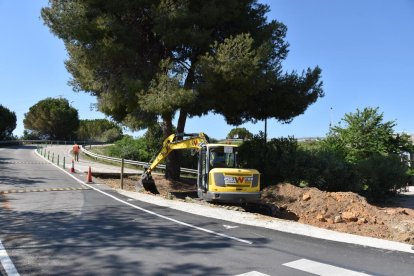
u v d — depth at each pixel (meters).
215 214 13.10
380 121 31.48
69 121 85.88
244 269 7.02
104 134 90.31
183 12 21.75
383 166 24.70
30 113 85.69
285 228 11.00
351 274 6.89
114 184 23.27
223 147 17.58
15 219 11.33
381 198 24.86
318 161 22.78
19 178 22.39
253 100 24.69
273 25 24.34
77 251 8.04
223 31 24.30
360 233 14.27
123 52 22.16
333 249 8.65
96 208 13.59
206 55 21.25
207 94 22.19
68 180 22.59
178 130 25.50
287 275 6.74
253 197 16.83
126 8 22.45
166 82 21.16
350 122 31.95
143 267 7.06
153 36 24.44
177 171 26.81
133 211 13.19
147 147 41.56
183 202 16.25
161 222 11.36
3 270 6.78
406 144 32.31
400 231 14.24
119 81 22.56
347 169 23.66
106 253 7.92
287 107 24.97
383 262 7.69
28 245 8.46
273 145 24.27
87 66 23.27
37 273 6.64
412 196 26.78
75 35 22.16
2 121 69.50
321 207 17.55
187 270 6.92
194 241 9.09
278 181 23.16
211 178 16.69
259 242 9.13
